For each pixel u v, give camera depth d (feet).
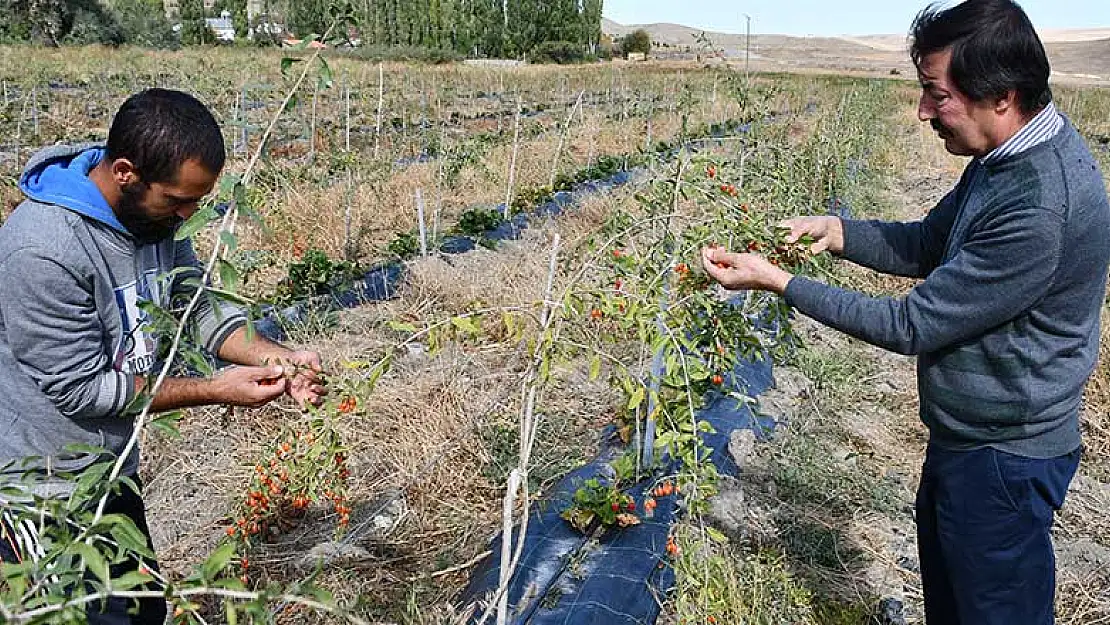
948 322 7.55
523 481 7.31
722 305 8.68
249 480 13.06
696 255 8.93
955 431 8.12
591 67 119.85
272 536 12.42
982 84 7.01
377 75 84.58
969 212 7.65
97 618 7.68
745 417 16.11
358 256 26.43
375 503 13.38
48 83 61.26
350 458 14.14
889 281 24.95
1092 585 12.30
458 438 14.92
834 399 17.58
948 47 7.16
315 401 8.42
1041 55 6.97
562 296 7.66
